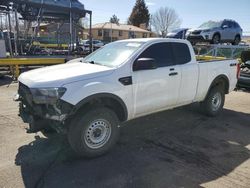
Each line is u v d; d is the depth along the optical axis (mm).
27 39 16594
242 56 10953
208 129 5512
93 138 4047
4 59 10992
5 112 6211
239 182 3521
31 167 3771
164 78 4895
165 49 5082
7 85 9656
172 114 6430
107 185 3379
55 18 18172
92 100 4027
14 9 14344
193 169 3822
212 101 6242
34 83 3791
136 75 4461
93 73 4047
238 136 5176
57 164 3875
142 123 5730
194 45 16250
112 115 4195
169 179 3541
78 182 3432
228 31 17672
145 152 4332
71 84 3783
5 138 4727
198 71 5625
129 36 69250
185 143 4750
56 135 4781
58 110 3684
